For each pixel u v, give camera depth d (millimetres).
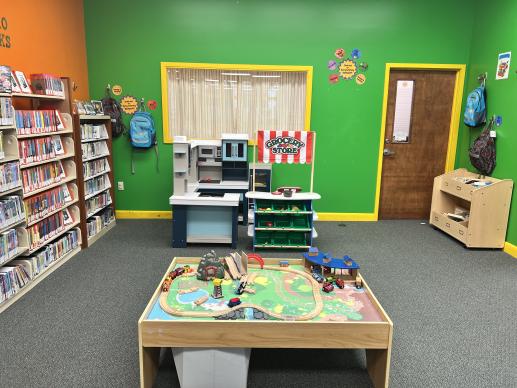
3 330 2486
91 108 4219
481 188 3941
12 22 3252
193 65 4711
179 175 3955
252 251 3941
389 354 1909
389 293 3090
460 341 2453
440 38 4742
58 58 4016
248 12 4641
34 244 3074
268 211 3832
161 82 4758
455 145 5020
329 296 2248
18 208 2842
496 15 4227
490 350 2363
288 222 3998
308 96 4816
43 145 3209
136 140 4809
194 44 4695
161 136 4898
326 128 4930
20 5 3357
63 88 3553
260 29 4680
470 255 3938
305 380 2102
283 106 4891
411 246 4180
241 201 4617
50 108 3621
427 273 3484
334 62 4770
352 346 1906
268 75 4812
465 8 4676
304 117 4902
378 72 4805
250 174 4797
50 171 3342
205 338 1862
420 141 5055
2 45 3123
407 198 5145
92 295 2969
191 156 4484
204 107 4867
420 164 5113
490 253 4004
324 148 4977
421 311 2816
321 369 2197
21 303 2828
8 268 2861
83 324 2572
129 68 4723
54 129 3381
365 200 5125
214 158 4695
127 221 4938
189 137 4926
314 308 2096
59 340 2391
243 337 1871
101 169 4375
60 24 4051
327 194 5098
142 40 4668
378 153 5004
